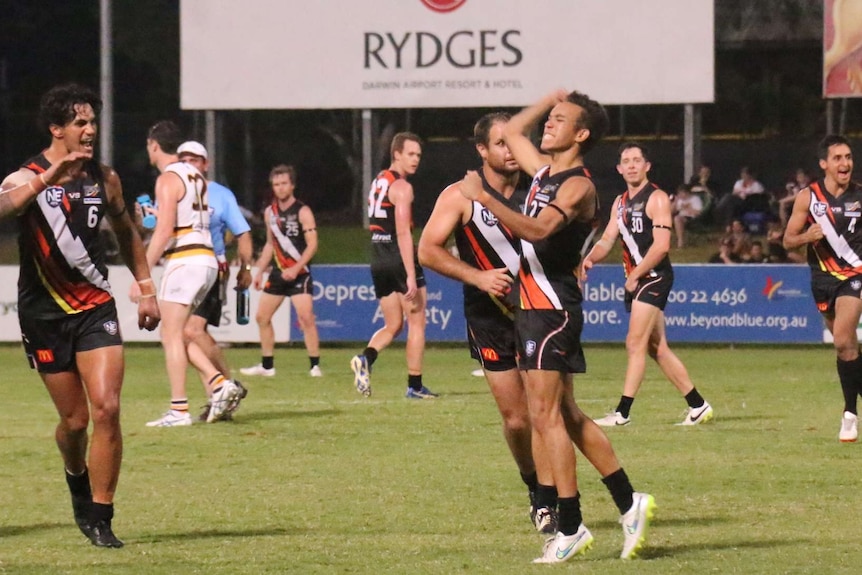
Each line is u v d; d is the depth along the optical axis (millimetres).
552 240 14688
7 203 14516
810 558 15164
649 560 15055
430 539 16359
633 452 23406
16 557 15242
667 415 28844
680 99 49719
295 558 15195
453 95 50375
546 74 50062
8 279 48062
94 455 15648
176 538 16422
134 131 57438
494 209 14234
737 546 15852
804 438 25188
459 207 16484
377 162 56031
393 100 50594
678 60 49625
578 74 49938
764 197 51156
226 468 21828
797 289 46094
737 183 51500
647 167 26938
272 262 38219
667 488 19938
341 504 18734
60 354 15586
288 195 37969
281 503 18797
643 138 57812
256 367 38562
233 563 14922
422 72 50375
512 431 16797
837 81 49500
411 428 26625
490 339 16625
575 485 14914
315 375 38219
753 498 19156
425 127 58188
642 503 14984
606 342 49500
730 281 46344
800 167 58094
